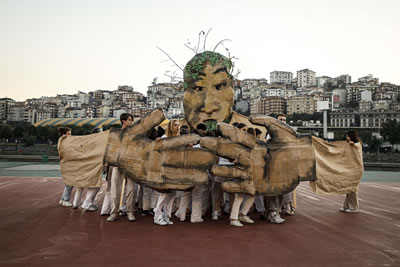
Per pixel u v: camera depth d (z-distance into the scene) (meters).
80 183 7.78
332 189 7.84
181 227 6.30
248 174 6.52
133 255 4.56
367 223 6.95
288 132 6.97
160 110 6.77
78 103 194.38
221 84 9.11
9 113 184.12
